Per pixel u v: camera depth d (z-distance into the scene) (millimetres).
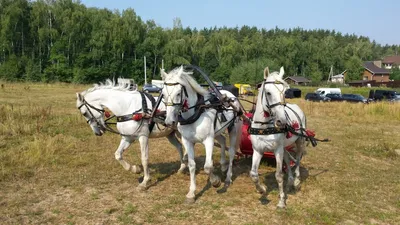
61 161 8375
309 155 10148
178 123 6062
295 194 6730
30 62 58125
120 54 65188
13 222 5336
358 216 5852
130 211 5773
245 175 7867
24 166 7855
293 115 6840
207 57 73125
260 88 5688
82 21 62125
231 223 5434
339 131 15117
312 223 5484
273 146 5668
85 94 7051
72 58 62188
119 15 67562
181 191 6758
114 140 10961
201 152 10062
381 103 22625
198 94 6188
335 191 6957
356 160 9773
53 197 6328
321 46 87875
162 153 9820
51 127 12508
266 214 5785
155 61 67938
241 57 74250
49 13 61500
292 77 73750
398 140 13180
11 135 10773
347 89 49000
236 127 7242
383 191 7121
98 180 7270
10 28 57312
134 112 6691
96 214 5680
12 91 31688
